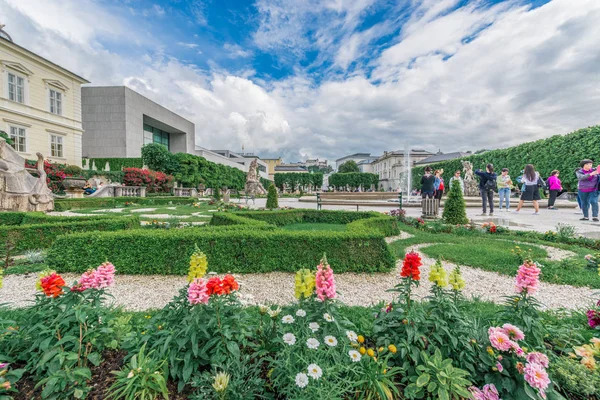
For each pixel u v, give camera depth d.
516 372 1.51
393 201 18.20
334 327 1.72
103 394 1.50
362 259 4.35
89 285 1.80
